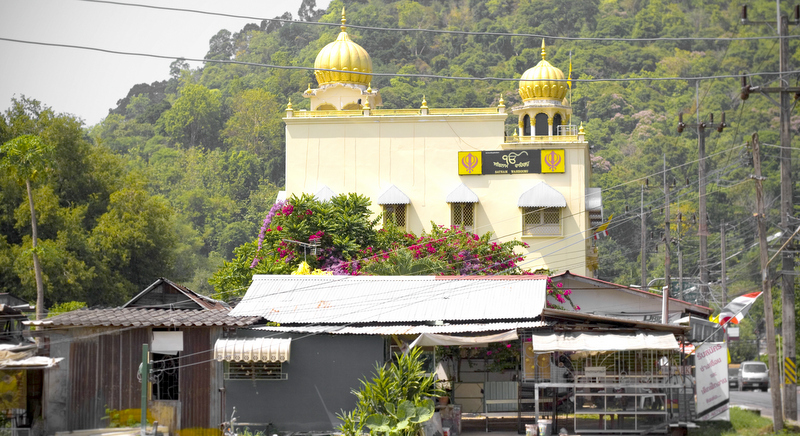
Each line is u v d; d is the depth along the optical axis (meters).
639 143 114.81
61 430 26.20
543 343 24.78
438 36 151.38
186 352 26.52
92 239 59.44
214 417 26.31
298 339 26.58
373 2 168.38
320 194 49.75
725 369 27.72
